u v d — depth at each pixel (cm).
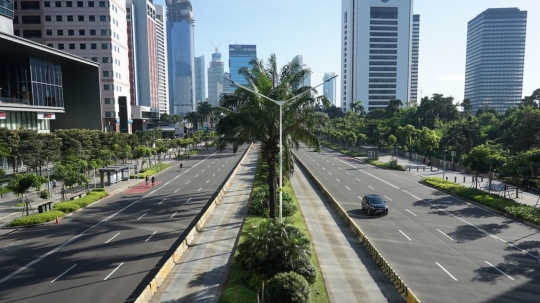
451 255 2119
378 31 17162
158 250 2291
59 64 6512
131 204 3647
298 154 8919
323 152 9569
